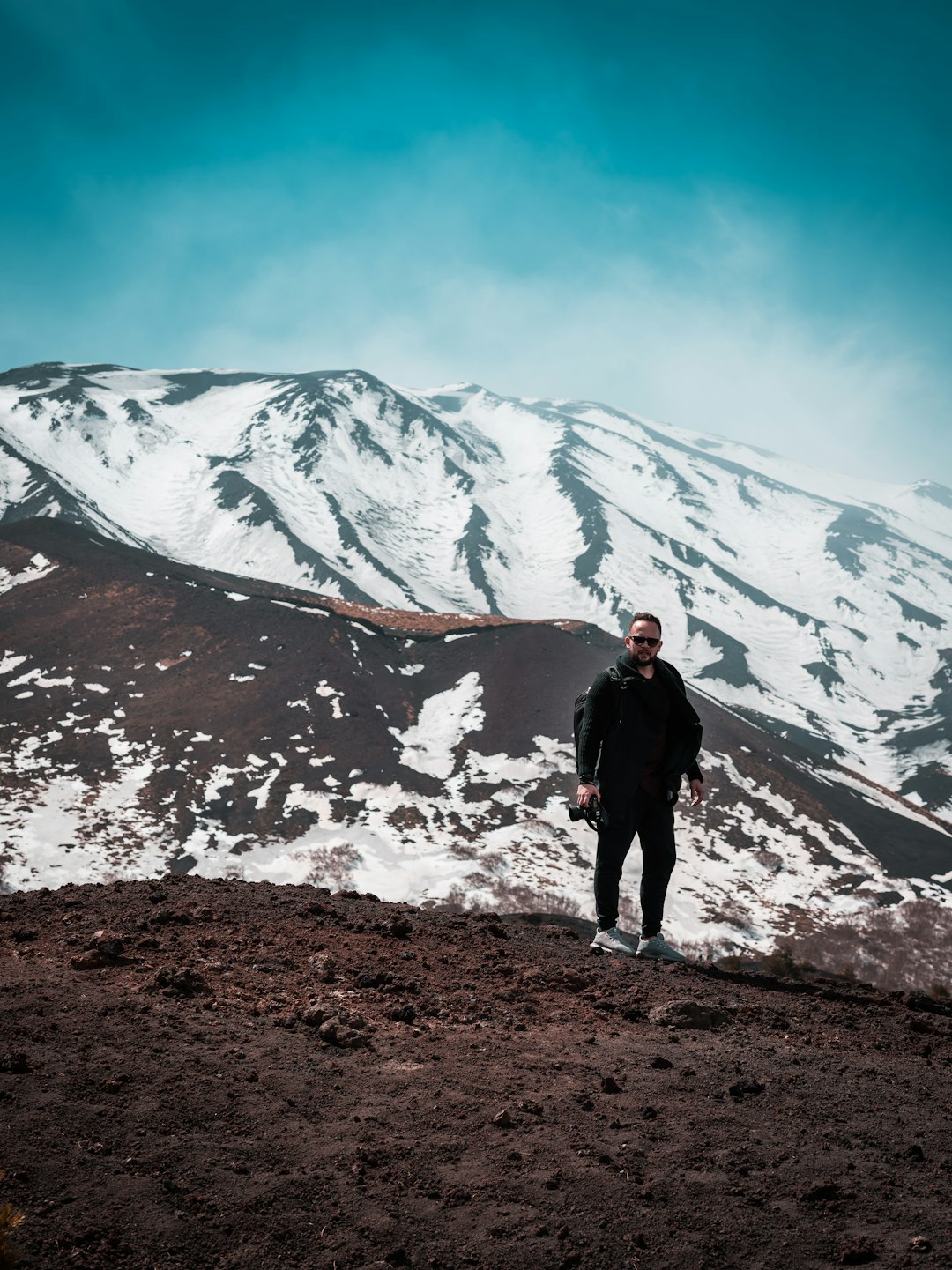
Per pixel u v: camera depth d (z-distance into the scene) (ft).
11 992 13.58
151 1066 11.44
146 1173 9.18
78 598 332.19
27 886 178.29
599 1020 15.48
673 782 21.27
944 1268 8.18
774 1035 15.39
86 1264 7.80
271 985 15.34
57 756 239.30
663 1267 8.29
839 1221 9.02
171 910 19.15
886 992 19.93
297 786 235.61
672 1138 10.66
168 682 284.41
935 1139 11.05
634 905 188.85
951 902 220.64
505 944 20.26
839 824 257.34
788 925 198.59
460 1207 9.13
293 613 328.70
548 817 232.32
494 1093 11.71
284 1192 9.16
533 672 306.14
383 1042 13.29
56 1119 9.87
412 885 194.08
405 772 248.52
